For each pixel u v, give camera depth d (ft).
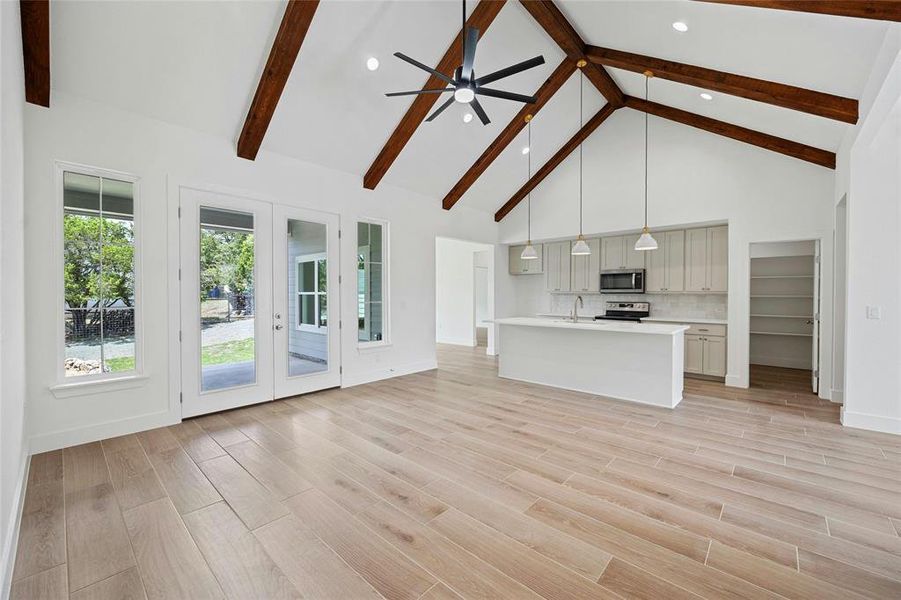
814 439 10.98
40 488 8.31
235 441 10.92
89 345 10.92
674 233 20.07
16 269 7.73
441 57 14.05
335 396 15.57
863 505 7.67
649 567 6.01
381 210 18.48
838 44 9.30
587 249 16.06
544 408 13.96
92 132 10.80
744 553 6.31
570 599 5.41
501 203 24.57
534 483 8.59
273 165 14.62
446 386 17.24
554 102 18.78
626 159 20.18
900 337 11.32
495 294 25.91
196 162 12.76
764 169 16.42
